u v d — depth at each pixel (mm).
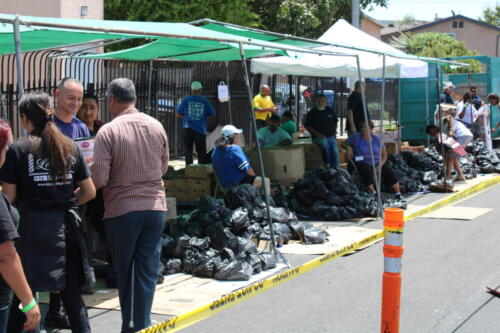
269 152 12242
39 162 4680
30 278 4645
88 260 4871
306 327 5855
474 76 23344
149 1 19719
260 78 19703
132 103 5336
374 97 21734
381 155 11906
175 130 17281
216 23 8375
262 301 6602
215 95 18547
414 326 5836
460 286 7070
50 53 12016
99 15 16812
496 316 6121
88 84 13508
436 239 9438
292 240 8938
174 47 9914
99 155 5062
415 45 46406
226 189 9039
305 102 21562
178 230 7996
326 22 28766
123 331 5148
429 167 14672
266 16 27094
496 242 9227
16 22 5016
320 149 14000
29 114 4750
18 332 4547
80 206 5340
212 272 7156
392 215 4648
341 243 8836
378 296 6770
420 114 19812
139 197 5133
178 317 5711
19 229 4715
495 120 22953
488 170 16734
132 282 5141
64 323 5715
